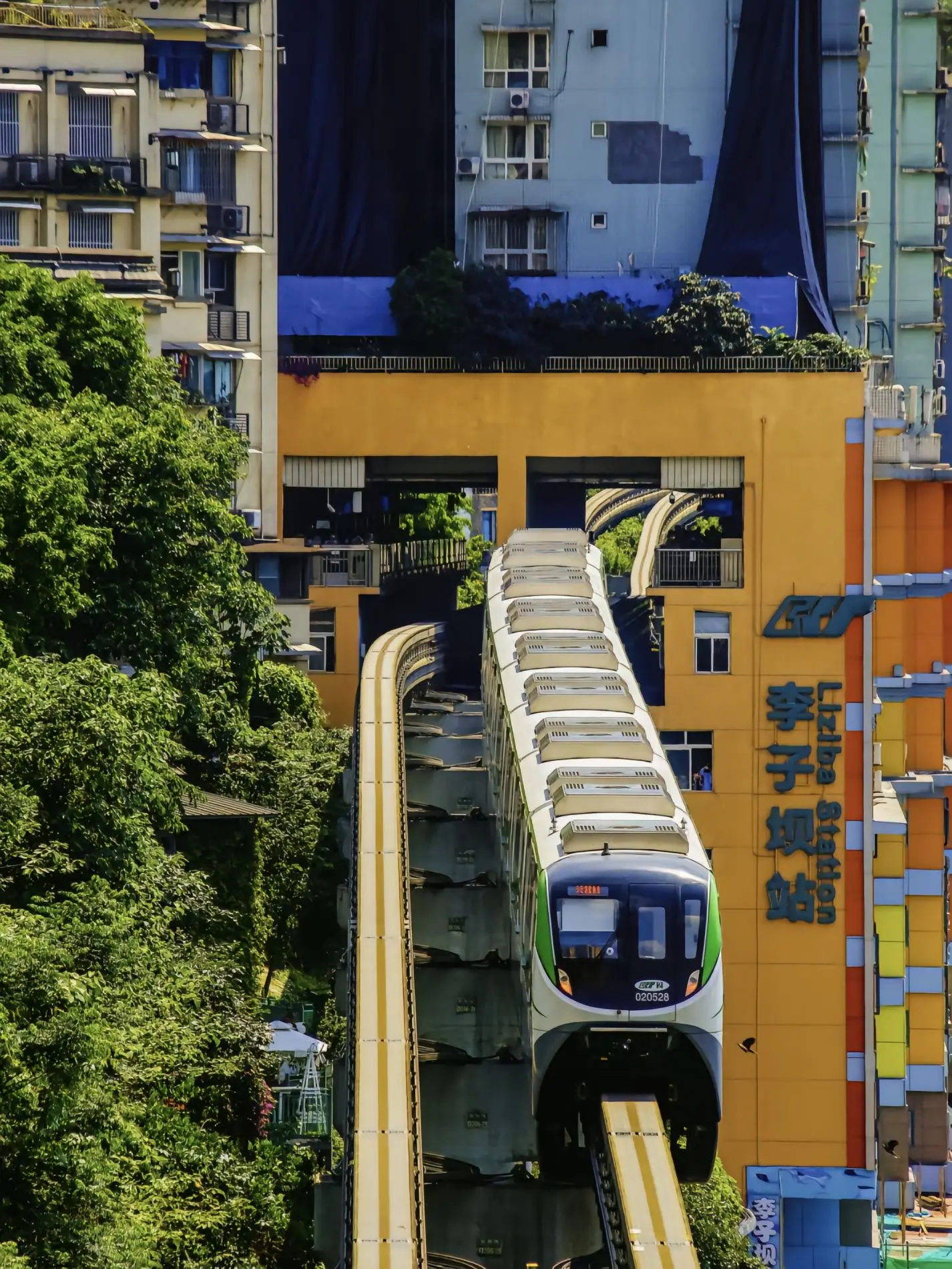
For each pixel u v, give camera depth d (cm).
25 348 19562
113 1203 12975
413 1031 16800
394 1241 13862
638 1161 15388
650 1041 16512
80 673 15500
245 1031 17600
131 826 15300
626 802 17600
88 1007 12344
